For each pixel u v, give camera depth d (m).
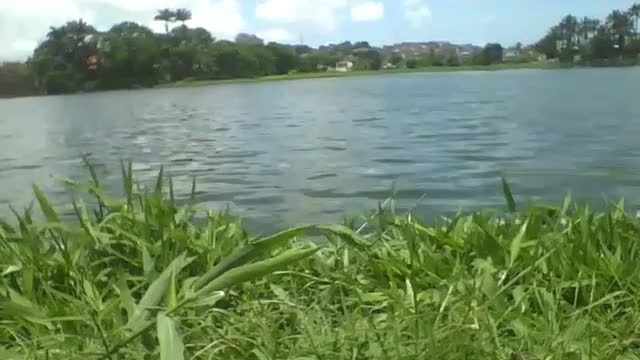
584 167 12.90
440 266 2.93
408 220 3.56
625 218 3.42
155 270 2.88
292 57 90.00
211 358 2.19
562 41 73.75
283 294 2.70
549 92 40.44
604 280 2.79
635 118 22.89
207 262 3.00
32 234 3.17
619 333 2.38
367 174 12.82
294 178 12.54
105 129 27.25
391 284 2.71
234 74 81.06
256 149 17.83
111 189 11.94
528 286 2.74
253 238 3.42
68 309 2.59
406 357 2.16
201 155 17.02
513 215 3.70
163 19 75.75
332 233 3.45
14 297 2.62
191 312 2.42
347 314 2.44
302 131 22.45
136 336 2.15
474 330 2.29
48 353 2.23
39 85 67.00
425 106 32.62
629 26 67.50
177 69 74.88
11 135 26.06
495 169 12.98
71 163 16.59
